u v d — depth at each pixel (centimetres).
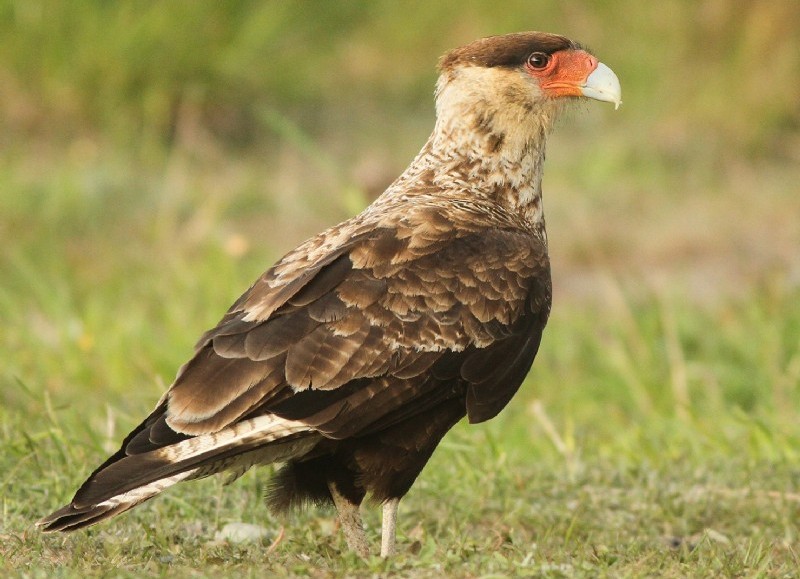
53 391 1180
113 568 734
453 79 912
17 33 1955
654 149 1983
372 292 780
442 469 998
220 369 748
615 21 2153
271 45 2112
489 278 812
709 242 1702
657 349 1405
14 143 1888
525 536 909
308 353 757
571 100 927
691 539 921
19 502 879
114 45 1955
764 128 1994
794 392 1290
